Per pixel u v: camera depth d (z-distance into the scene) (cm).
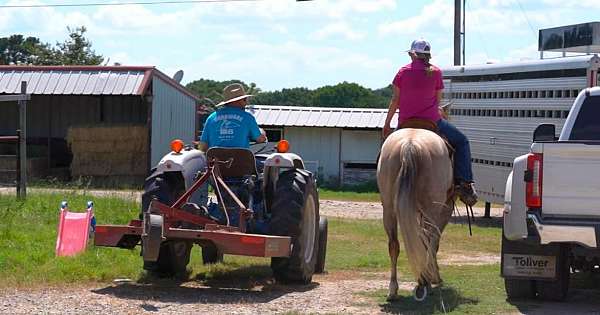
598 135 1084
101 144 3184
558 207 971
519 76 2252
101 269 1152
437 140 997
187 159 1114
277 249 1042
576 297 1081
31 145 3562
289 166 1117
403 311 947
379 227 2083
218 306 960
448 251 1705
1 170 3181
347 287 1127
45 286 1048
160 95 3300
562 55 2309
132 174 3203
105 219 1639
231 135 1141
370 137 4041
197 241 1060
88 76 3244
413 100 1082
